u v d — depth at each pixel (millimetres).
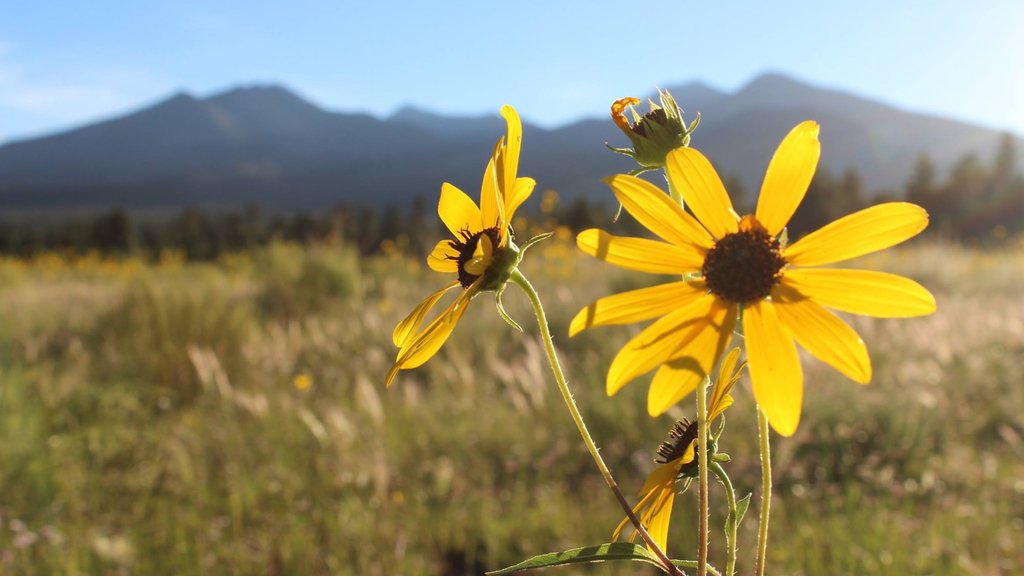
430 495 4352
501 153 1209
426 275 12234
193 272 14844
